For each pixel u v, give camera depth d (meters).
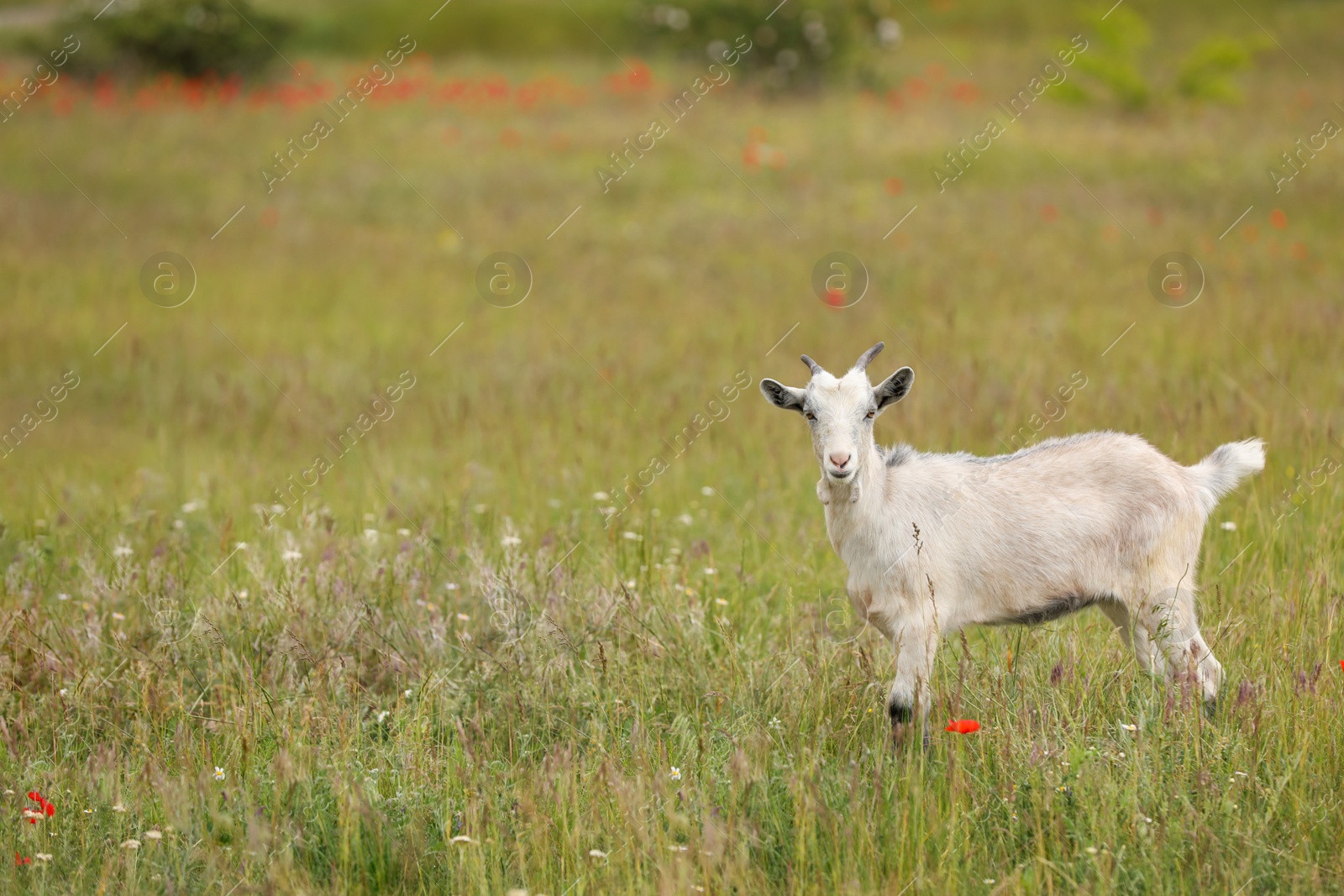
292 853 12.76
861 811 12.55
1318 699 13.95
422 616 17.94
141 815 13.69
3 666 16.72
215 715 16.16
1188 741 13.50
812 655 16.16
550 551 19.59
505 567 18.84
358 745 15.02
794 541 21.30
